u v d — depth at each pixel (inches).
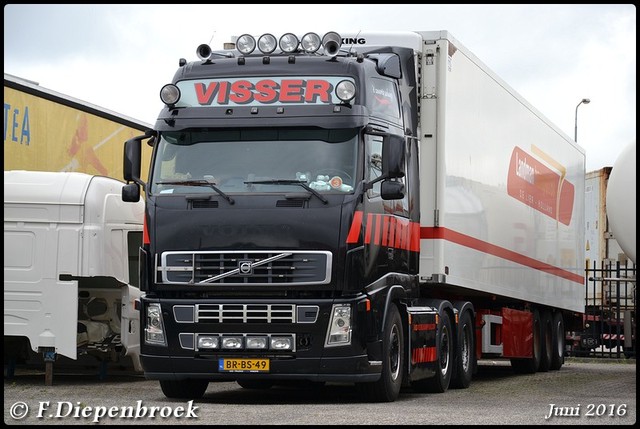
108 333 585.0
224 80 459.8
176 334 444.5
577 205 930.7
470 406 445.7
